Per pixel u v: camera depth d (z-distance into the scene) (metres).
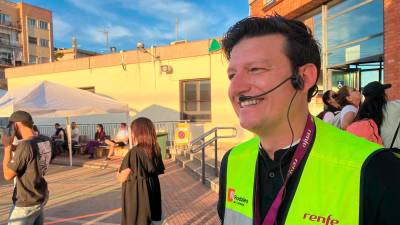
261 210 1.20
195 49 16.58
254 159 1.29
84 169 12.42
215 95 16.11
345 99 4.65
